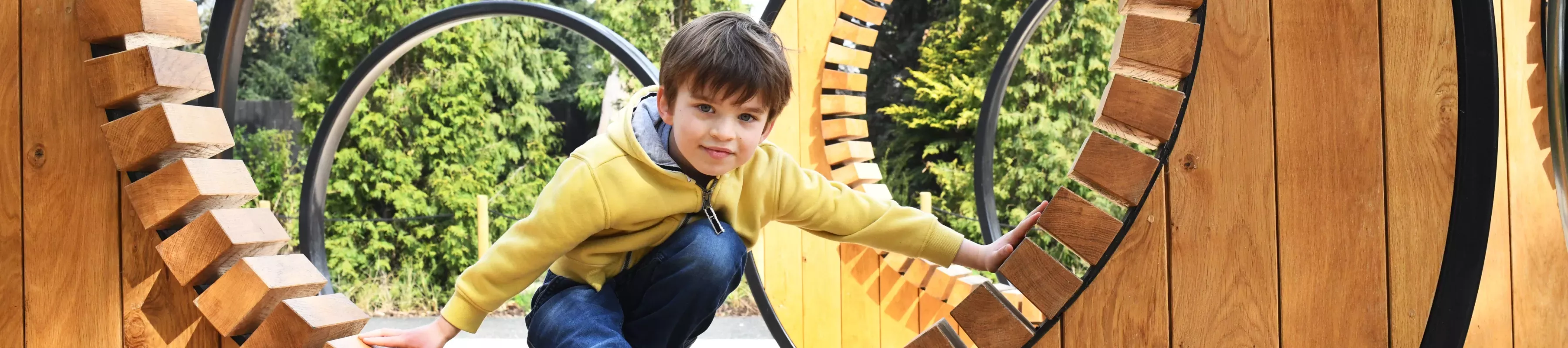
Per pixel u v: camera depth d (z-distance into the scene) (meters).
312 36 8.25
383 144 7.33
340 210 7.37
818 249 2.63
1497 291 1.69
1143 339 1.18
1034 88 7.25
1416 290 1.13
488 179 7.50
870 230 1.40
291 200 7.56
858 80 2.67
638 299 1.35
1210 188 1.16
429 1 7.61
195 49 8.66
